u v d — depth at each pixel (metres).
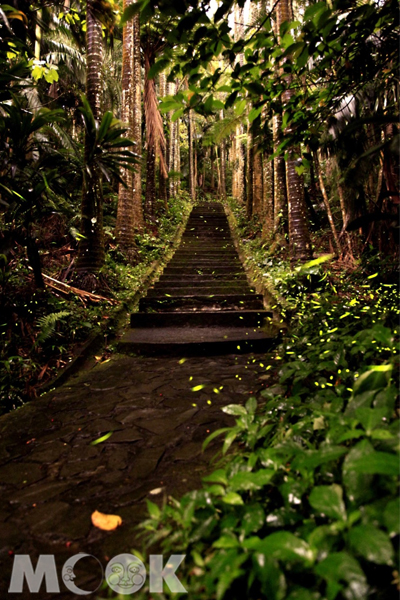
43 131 6.47
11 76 3.26
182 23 1.42
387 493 0.87
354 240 5.49
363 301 3.51
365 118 1.55
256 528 0.92
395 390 1.17
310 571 0.83
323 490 0.87
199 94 1.74
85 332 4.05
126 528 1.33
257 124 2.11
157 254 7.73
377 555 0.68
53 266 5.32
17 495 1.58
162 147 9.70
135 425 2.27
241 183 15.55
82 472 1.76
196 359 3.90
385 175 3.62
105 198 9.62
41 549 1.25
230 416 2.34
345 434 0.96
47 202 4.49
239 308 5.66
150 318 5.05
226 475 1.17
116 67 11.98
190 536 1.02
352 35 1.78
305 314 3.87
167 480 1.64
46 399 2.77
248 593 0.85
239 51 1.62
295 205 5.42
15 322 3.49
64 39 9.14
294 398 1.69
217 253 8.33
